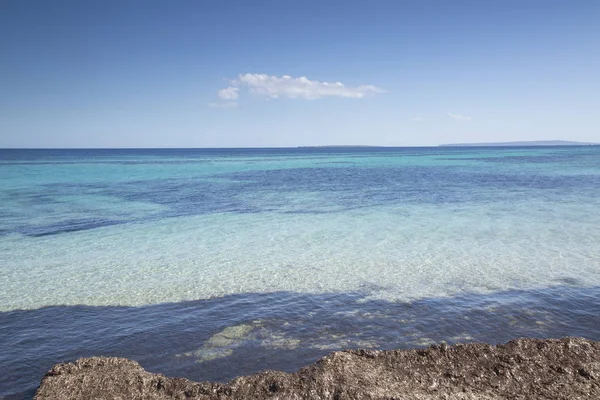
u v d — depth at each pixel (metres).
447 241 18.64
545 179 46.78
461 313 10.69
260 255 17.00
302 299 11.98
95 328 10.18
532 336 9.33
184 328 10.09
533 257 15.81
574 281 13.05
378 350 8.42
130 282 13.76
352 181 49.28
